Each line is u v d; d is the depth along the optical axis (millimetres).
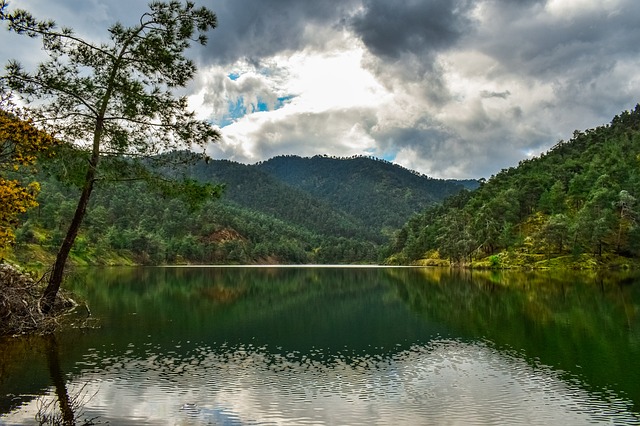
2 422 13242
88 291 50469
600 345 24000
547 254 114562
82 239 127625
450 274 95875
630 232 106688
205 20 24859
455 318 34062
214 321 32219
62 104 23891
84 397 15531
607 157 157625
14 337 24609
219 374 18547
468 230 142875
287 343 24891
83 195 26438
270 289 61062
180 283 68125
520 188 161000
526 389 16766
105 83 24391
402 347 23984
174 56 24625
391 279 82312
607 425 13484
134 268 127375
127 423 13430
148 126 25125
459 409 14773
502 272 99875
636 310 36531
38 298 26641
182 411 14438
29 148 21656
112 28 24344
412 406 15094
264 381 17703
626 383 17359
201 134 25344
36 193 23141
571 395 16062
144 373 18484
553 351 22797
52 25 22547
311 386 17109
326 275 99938
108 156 24906
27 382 17047
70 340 24156
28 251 101812
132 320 31266
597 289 55188
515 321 32156
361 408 14859
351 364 20359
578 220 111625
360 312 37656
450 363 20594
